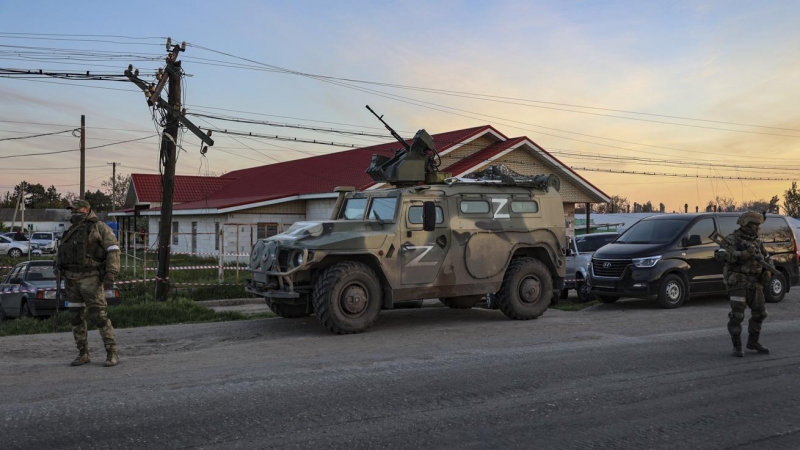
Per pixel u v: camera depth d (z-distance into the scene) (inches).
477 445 183.3
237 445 181.2
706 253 522.6
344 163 1237.7
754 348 313.6
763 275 305.3
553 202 453.1
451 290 407.2
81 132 1403.8
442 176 444.1
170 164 579.5
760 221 307.0
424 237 396.2
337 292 366.0
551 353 311.6
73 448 178.2
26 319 450.0
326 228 379.6
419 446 181.9
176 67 585.3
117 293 526.6
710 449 182.4
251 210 1081.4
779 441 189.3
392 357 302.5
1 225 2287.2
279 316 447.5
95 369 277.7
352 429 195.9
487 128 1066.1
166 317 458.0
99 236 284.7
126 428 195.3
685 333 373.1
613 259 523.8
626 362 290.7
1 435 188.4
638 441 188.1
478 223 415.8
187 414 209.5
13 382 252.5
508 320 433.1
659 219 553.6
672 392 240.4
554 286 460.4
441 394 235.9
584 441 187.5
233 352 318.0
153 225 1465.3
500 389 243.1
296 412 212.5
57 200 3996.1
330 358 300.8
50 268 542.0
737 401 229.5
